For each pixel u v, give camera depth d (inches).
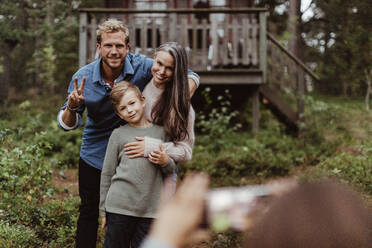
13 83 545.6
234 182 211.6
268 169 226.7
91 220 101.3
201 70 307.1
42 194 161.3
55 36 453.1
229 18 408.2
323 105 317.7
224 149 275.9
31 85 551.2
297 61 323.6
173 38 310.5
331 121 308.3
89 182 101.4
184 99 89.3
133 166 85.4
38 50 489.7
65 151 259.8
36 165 174.2
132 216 84.7
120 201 84.7
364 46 365.1
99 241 128.7
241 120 356.8
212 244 113.9
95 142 101.3
